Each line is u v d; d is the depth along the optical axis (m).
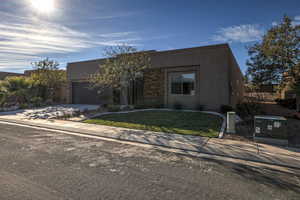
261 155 4.74
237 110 11.27
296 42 9.19
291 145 5.55
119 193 2.90
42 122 9.46
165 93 14.46
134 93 15.91
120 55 12.98
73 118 10.54
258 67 10.30
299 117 9.80
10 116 11.42
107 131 7.45
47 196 2.77
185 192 2.97
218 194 2.93
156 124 8.59
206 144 5.67
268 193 2.99
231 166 4.11
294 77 9.71
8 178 3.37
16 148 5.23
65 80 20.88
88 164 4.12
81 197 2.77
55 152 4.94
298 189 3.13
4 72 27.16
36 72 19.88
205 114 10.94
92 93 18.95
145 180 3.38
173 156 4.76
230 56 13.45
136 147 5.53
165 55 14.34
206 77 12.88
